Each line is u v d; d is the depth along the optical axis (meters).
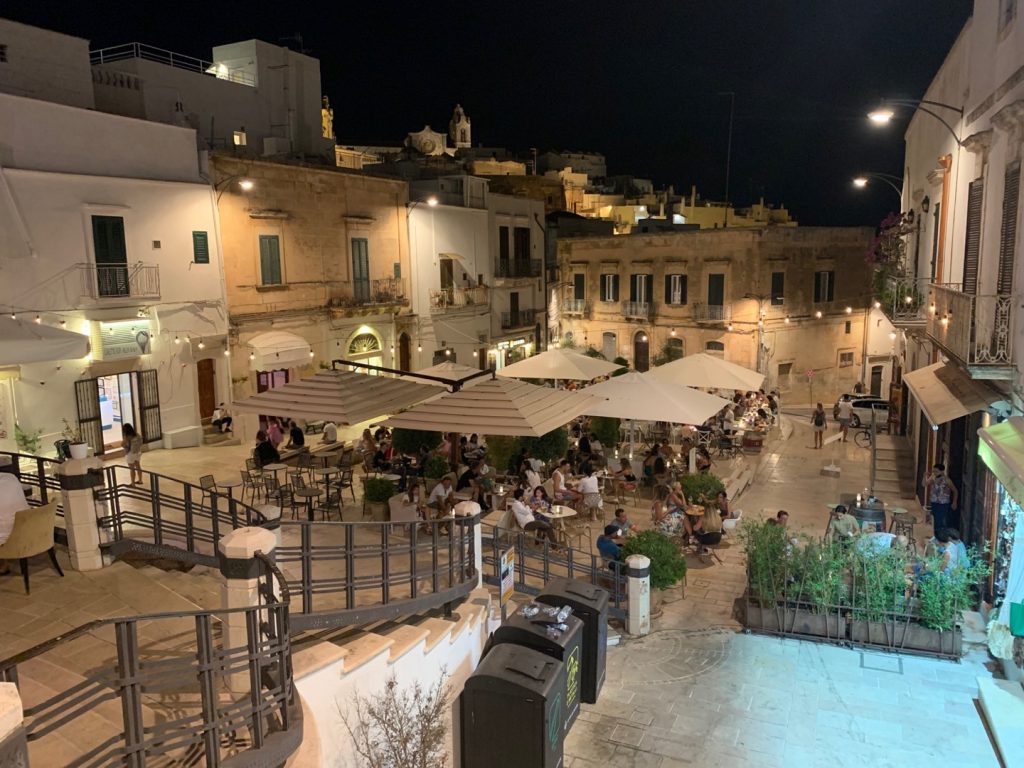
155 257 19.12
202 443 20.47
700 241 36.38
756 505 17.70
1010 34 10.86
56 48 19.81
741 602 11.66
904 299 18.31
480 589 10.12
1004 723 8.09
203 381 21.05
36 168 16.50
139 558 9.48
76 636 3.88
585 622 8.85
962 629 10.48
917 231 19.98
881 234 20.55
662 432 23.00
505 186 48.28
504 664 7.20
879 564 10.46
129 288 18.42
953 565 10.28
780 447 23.81
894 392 24.47
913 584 10.45
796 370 37.06
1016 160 10.22
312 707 6.08
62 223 17.03
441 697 7.57
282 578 5.68
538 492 14.12
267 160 21.97
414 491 13.28
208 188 20.36
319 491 13.64
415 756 6.46
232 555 6.02
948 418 11.43
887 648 10.29
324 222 24.36
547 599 8.96
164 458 18.64
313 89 30.11
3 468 10.19
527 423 12.23
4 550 7.80
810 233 36.34
